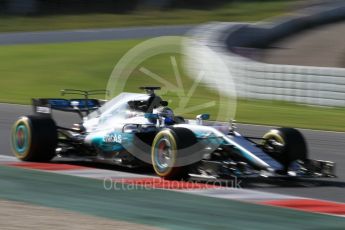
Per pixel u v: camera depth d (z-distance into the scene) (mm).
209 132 31047
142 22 168750
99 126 34250
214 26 109125
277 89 69250
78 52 108688
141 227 21656
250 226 22438
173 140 29406
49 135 33875
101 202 25656
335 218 23891
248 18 176875
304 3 175500
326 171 31594
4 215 22922
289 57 100812
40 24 159500
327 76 65500
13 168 32656
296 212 24719
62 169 32750
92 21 166000
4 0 169750
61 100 36531
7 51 109938
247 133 49906
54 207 24672
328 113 62594
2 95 73875
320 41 110250
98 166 34312
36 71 91938
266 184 30672
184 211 24406
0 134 45812
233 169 29375
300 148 31766
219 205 25547
